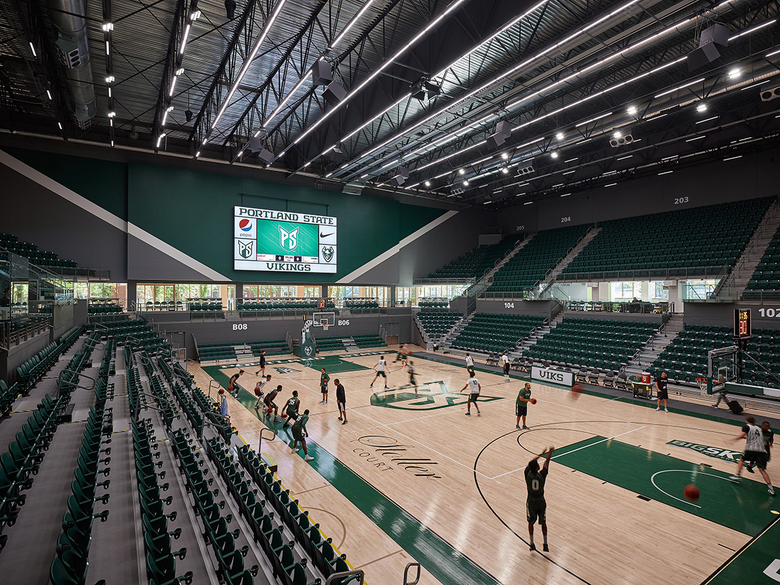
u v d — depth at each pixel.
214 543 5.26
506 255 36.69
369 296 34.97
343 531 7.57
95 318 22.59
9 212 22.17
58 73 17.45
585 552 6.95
